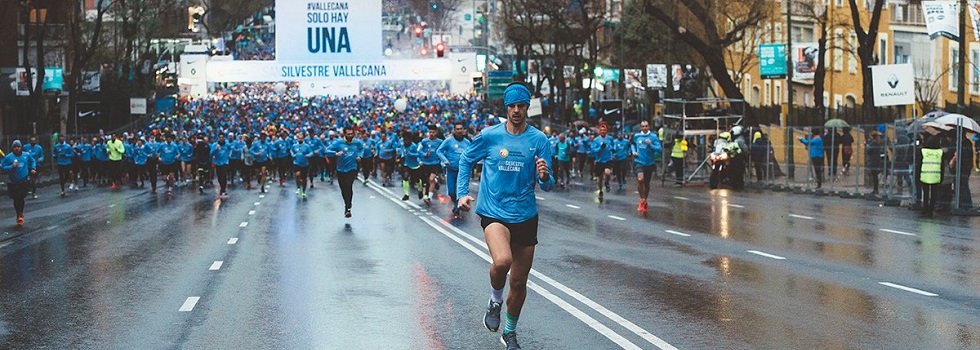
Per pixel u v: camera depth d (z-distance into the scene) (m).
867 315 11.46
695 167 43.22
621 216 24.98
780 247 18.09
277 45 45.59
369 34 45.84
